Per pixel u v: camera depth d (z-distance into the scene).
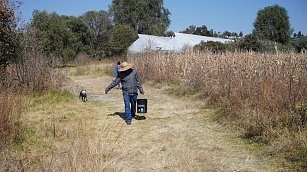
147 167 6.32
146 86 18.47
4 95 8.87
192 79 15.06
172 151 7.18
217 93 11.73
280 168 6.09
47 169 5.70
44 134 7.88
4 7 12.95
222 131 8.76
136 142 7.84
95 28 68.94
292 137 7.05
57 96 12.96
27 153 6.64
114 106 13.05
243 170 6.12
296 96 8.53
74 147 6.41
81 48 46.22
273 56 13.87
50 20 40.22
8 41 13.26
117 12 68.62
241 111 9.27
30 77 13.20
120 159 6.69
